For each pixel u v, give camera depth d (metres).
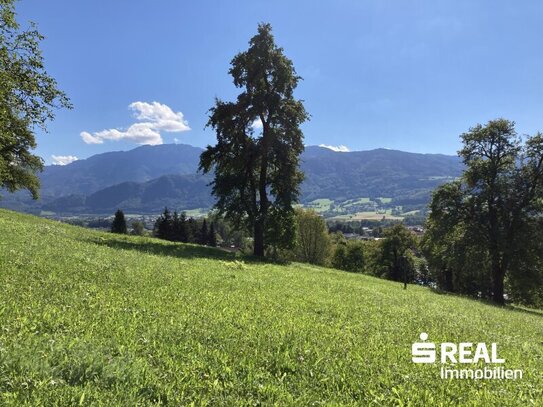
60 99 23.61
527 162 42.38
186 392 4.99
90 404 4.29
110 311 8.16
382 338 8.87
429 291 34.00
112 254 17.77
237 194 37.47
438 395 5.72
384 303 15.70
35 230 23.11
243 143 36.38
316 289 16.92
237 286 14.19
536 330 15.73
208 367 5.76
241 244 128.12
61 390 4.49
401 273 86.62
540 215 41.00
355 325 9.95
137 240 32.53
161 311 8.74
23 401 4.18
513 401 5.79
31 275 10.56
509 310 28.42
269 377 5.75
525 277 41.91
